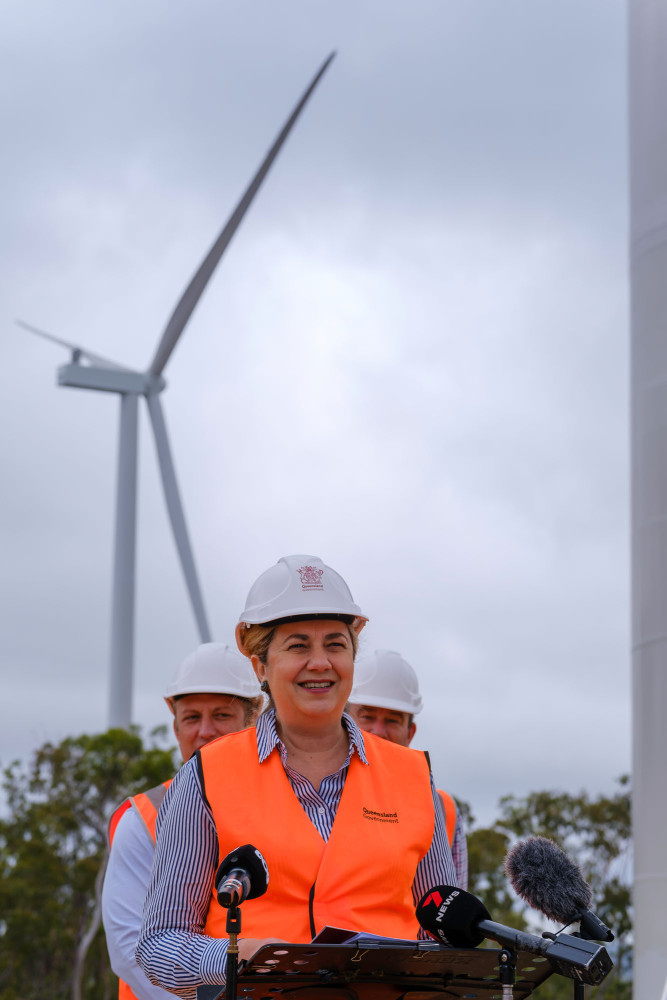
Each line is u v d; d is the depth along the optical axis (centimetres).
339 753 399
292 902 373
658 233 778
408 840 389
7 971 4166
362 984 332
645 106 799
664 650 733
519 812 4056
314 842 379
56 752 4250
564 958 312
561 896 338
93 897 4216
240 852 315
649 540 752
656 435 758
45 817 4153
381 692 667
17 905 4094
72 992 4069
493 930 322
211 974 345
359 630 402
